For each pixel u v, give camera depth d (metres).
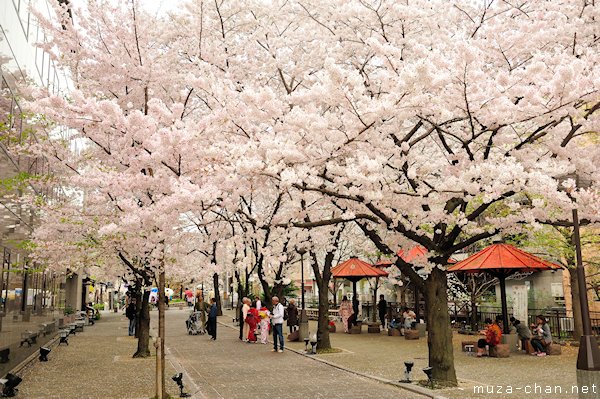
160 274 9.52
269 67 12.70
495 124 8.94
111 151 10.13
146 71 10.78
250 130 9.16
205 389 10.44
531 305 23.75
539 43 10.00
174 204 8.02
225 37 12.52
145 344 15.38
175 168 9.34
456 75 8.11
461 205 10.77
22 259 14.35
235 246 12.02
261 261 18.17
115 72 10.94
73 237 11.82
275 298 17.23
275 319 16.95
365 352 16.12
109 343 20.11
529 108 8.16
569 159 8.98
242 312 21.45
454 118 9.52
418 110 8.55
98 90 12.14
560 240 17.08
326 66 7.52
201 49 11.61
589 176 8.84
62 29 10.74
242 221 10.30
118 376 11.90
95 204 11.45
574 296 17.67
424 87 8.09
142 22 11.13
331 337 21.48
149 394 9.73
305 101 8.88
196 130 8.72
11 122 11.98
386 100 7.92
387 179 9.73
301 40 13.12
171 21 12.56
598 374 7.47
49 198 17.70
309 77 9.70
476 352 15.10
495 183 8.04
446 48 10.77
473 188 8.34
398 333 21.78
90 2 10.35
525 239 18.30
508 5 11.09
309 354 15.68
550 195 7.88
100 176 8.80
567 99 7.87
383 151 9.37
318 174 9.28
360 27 11.38
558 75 7.50
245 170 7.93
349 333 23.27
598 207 7.96
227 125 9.16
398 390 10.01
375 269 23.88
